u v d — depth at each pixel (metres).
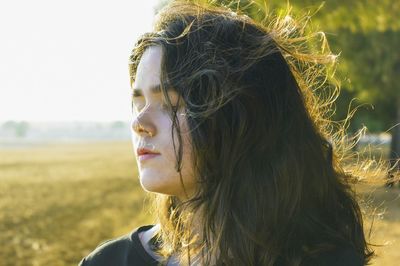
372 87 13.98
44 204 19.45
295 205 1.45
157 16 1.52
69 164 49.34
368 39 15.88
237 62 1.44
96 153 78.06
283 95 1.50
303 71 1.76
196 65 1.41
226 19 1.50
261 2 2.56
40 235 12.59
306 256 1.42
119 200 20.70
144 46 1.46
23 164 49.34
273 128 1.46
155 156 1.40
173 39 1.43
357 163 1.88
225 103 1.39
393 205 11.66
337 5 4.40
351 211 1.57
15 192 24.09
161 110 1.41
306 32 2.33
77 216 16.03
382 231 9.55
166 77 1.39
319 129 1.71
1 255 10.24
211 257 1.43
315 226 1.46
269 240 1.41
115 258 1.55
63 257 10.20
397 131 20.88
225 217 1.41
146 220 14.53
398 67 18.16
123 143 140.62
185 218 1.48
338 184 1.59
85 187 26.64
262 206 1.42
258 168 1.44
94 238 12.18
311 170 1.50
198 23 1.47
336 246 1.44
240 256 1.40
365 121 22.89
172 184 1.41
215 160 1.41
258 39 1.49
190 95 1.39
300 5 3.88
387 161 2.02
